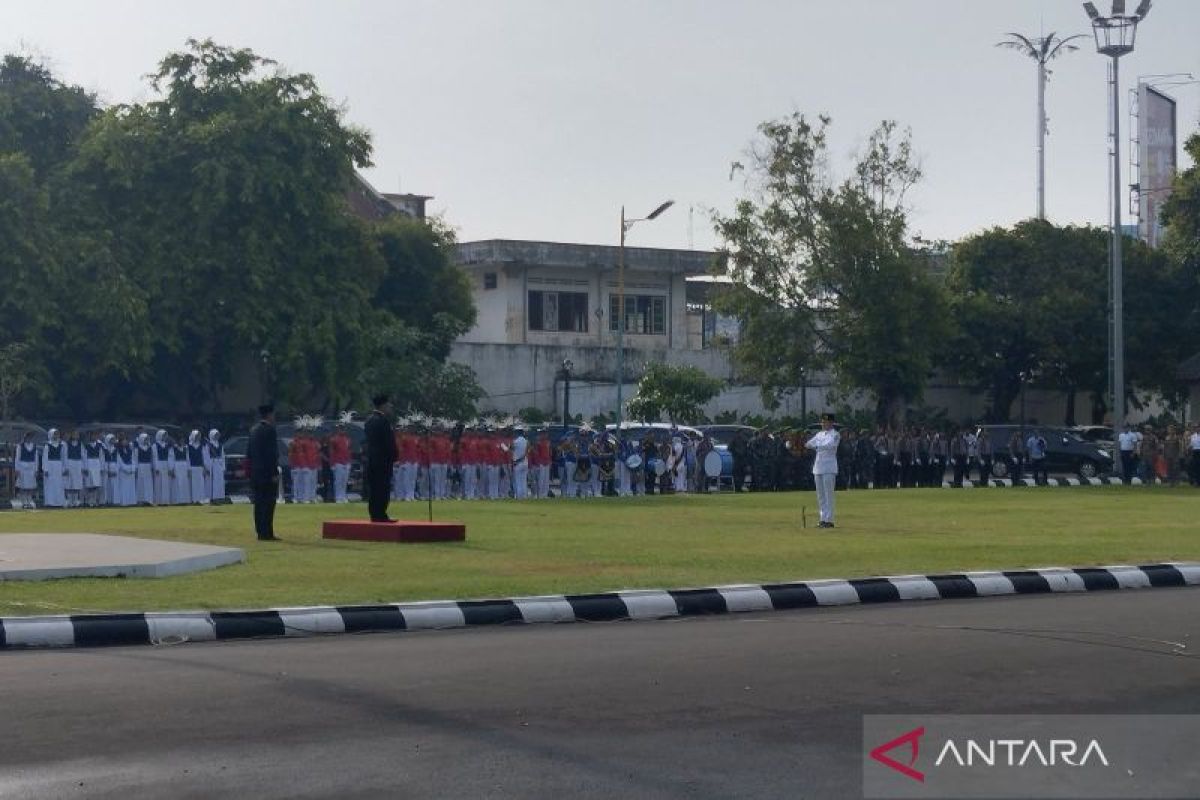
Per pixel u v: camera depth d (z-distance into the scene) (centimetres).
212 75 4809
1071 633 1322
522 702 986
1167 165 7369
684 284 6994
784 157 5438
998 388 6331
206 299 4631
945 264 6650
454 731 898
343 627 1338
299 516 2780
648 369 5719
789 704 990
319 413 5156
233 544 2095
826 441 2573
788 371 5538
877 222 5391
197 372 4834
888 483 4588
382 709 959
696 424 5481
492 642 1269
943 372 6362
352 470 3972
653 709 968
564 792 767
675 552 2003
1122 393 4947
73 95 4828
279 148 4722
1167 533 2430
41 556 1722
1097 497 3788
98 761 820
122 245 4562
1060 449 5297
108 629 1258
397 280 5659
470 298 6000
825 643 1259
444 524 2191
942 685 1062
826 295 5478
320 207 4791
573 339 6700
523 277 6588
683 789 777
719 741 882
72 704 971
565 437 4044
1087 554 2002
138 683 1048
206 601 1430
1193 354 6256
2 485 3747
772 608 1524
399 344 4938
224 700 985
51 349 4338
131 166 4584
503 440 3847
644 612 1460
